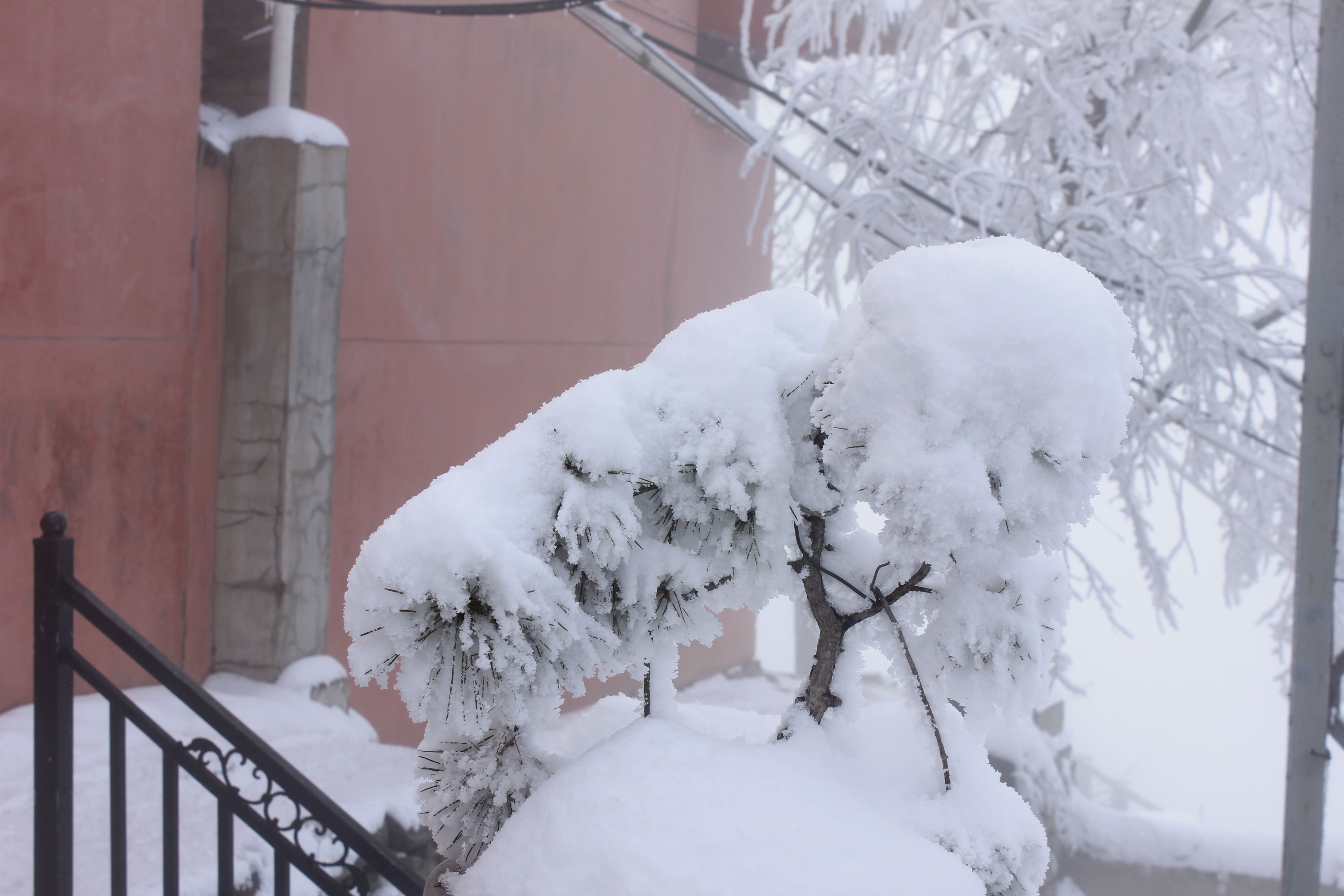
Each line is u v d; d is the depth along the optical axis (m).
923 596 1.42
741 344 1.43
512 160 6.70
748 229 7.75
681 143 8.55
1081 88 6.78
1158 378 6.79
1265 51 6.99
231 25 5.07
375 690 5.86
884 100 6.68
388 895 3.40
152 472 4.52
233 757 3.81
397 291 5.84
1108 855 5.74
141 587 4.50
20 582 3.93
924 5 7.02
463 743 1.46
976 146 7.20
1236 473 7.26
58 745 1.96
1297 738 3.39
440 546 1.22
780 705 8.61
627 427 1.32
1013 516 1.18
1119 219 6.84
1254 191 7.28
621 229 7.85
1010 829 1.30
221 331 4.88
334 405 5.10
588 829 1.17
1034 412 1.15
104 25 4.16
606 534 1.31
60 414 4.08
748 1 6.89
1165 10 7.02
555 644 1.28
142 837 3.11
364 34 5.51
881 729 1.45
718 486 1.33
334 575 5.48
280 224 4.80
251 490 4.88
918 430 1.14
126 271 4.34
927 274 1.18
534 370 7.01
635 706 1.69
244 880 2.95
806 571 1.44
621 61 7.70
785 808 1.18
